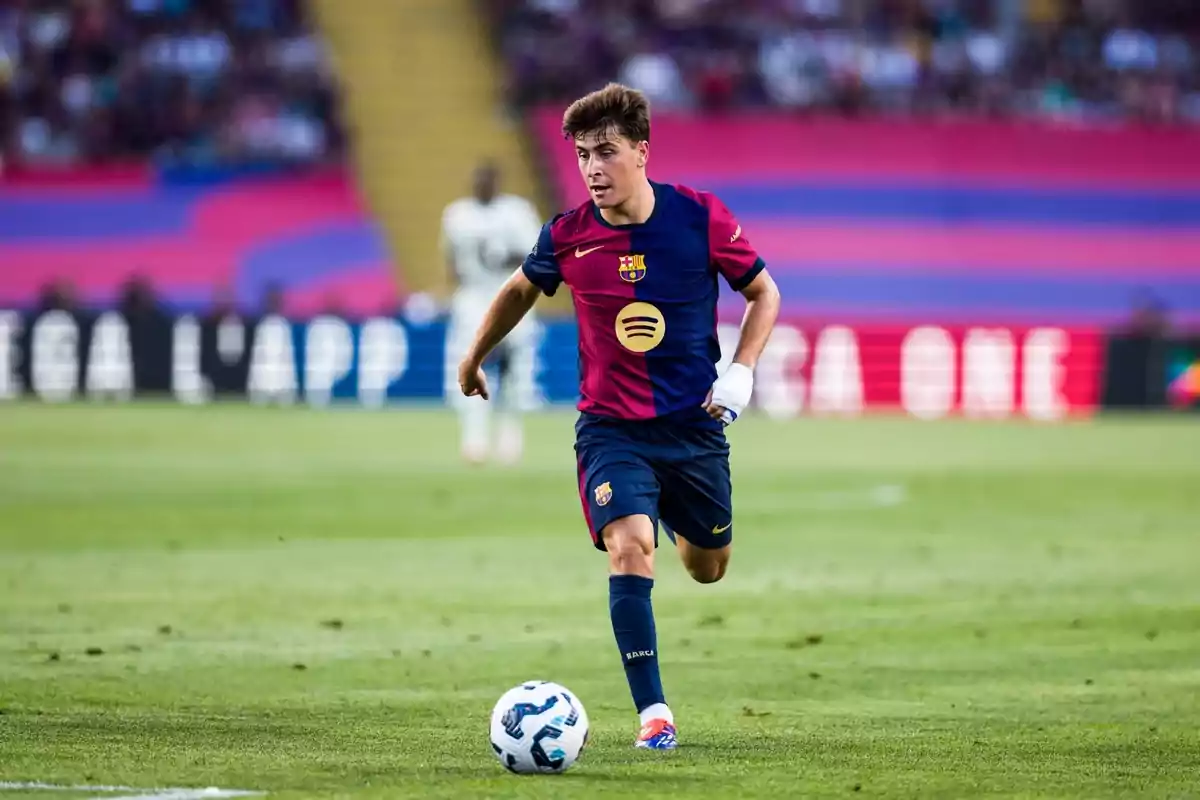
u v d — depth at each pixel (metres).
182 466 70.25
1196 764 22.08
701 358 24.23
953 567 44.50
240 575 42.06
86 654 30.95
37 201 133.38
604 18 149.25
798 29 152.62
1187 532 52.50
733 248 24.09
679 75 147.12
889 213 139.12
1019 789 20.30
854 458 78.25
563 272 24.39
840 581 41.97
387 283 131.88
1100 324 135.50
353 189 136.25
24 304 128.00
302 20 147.88
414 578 41.94
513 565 44.34
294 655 31.38
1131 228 140.75
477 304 72.12
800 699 27.53
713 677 29.62
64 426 89.38
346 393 110.69
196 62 144.88
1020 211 140.38
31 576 41.34
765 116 142.62
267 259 131.88
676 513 24.67
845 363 111.75
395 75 143.88
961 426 101.19
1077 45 155.12
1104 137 144.62
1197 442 90.06
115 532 50.00
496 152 140.00
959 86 148.00
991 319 134.50
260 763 21.56
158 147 140.12
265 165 136.75
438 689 28.11
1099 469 73.88
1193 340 114.25
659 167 139.50
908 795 19.86
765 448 83.88
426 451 79.06
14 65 143.88
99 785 19.94
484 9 148.25
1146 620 36.19
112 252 131.25
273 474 67.75
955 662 31.17
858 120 142.88
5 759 21.62
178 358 110.69
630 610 23.25
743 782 20.52
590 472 24.08
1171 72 154.62
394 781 20.34
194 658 30.81
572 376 112.88
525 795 19.50
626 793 19.72
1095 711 26.41
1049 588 40.88
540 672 29.94
